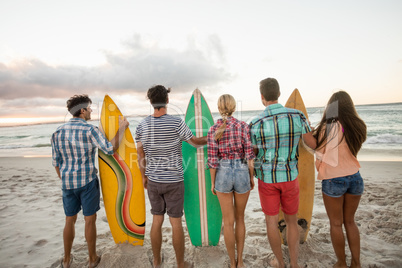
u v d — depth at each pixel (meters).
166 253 2.39
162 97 1.96
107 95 2.58
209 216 2.58
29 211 3.52
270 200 1.98
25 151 11.41
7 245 2.59
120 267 2.17
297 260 2.17
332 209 1.96
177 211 2.04
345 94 1.93
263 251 2.38
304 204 2.51
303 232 2.48
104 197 2.59
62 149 2.06
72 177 2.06
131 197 2.61
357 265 1.97
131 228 2.59
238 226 2.11
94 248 2.21
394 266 2.06
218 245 2.57
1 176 5.73
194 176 2.59
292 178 1.93
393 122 15.70
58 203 3.84
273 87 1.92
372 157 7.23
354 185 1.87
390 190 3.95
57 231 2.91
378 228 2.72
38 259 2.33
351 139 1.86
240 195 2.03
